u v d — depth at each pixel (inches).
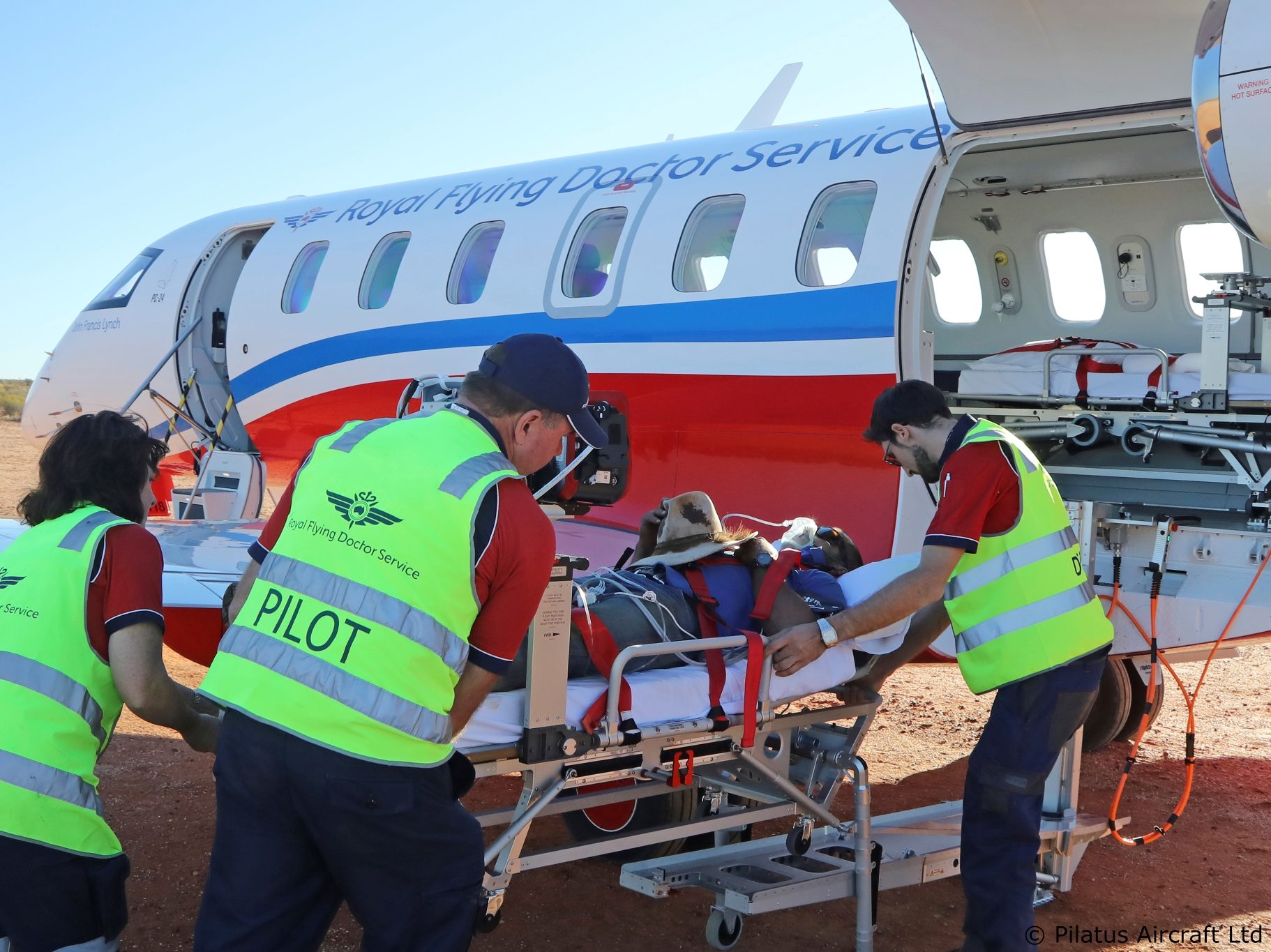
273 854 90.5
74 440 110.8
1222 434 203.8
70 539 106.0
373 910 91.5
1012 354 240.1
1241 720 287.0
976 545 128.6
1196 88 151.9
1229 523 206.8
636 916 163.9
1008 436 132.6
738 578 140.9
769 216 246.2
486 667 93.4
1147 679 243.9
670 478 257.8
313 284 360.8
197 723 114.1
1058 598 131.0
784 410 235.1
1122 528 187.9
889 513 220.4
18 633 104.3
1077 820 167.8
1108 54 180.2
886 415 137.7
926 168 219.0
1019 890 130.3
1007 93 195.6
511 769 118.4
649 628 134.3
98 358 438.0
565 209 290.7
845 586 146.1
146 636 105.4
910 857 145.5
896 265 220.8
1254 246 280.2
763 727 132.7
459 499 89.2
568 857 123.9
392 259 338.0
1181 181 284.0
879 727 277.4
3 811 101.1
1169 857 190.7
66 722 104.0
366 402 331.9
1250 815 214.2
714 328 247.1
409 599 88.0
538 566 91.7
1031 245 317.7
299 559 91.2
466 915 93.9
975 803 132.9
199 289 413.1
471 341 298.7
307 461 97.7
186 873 175.6
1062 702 130.5
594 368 268.4
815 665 136.9
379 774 87.4
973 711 292.5
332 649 87.7
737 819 135.6
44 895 104.5
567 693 120.9
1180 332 299.1
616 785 172.1
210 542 258.1
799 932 160.1
